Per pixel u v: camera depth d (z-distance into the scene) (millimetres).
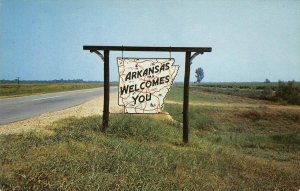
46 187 5277
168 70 10344
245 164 9797
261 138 20531
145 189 5793
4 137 8320
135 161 7301
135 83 10336
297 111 31109
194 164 8188
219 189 6922
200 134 20281
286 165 12094
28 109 18438
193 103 35906
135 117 13453
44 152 6906
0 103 22656
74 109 18156
